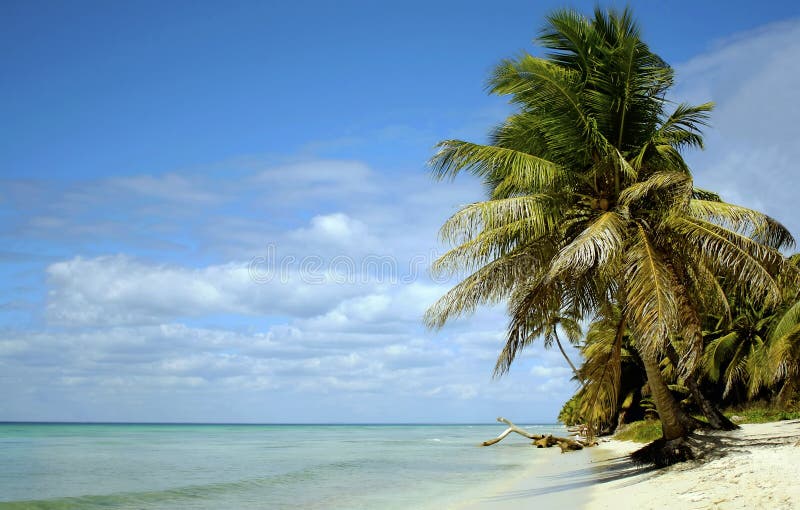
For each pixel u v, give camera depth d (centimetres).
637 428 3497
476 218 1412
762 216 1340
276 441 6297
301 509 1456
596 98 1473
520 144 1636
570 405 5600
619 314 1739
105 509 1509
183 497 1716
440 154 1480
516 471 2316
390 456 3509
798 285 1311
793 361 2133
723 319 3212
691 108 1467
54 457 3400
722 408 3716
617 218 1355
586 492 1404
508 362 1459
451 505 1419
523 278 1454
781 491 990
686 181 1293
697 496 1070
